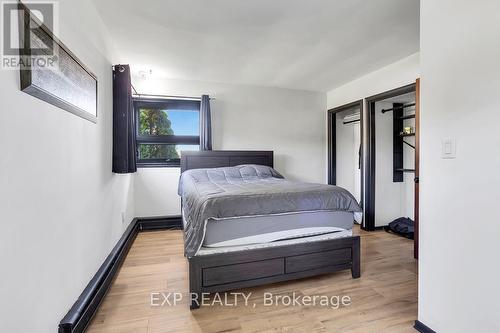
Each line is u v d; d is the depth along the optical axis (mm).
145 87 3709
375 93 3496
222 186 2594
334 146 4438
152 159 3859
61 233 1366
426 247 1500
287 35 2488
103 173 2152
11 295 966
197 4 1985
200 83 3908
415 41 2615
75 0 1621
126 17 2162
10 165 966
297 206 2045
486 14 1185
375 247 3018
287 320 1648
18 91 1016
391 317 1682
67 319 1373
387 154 3797
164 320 1643
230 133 4055
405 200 3881
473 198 1252
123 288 2041
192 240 1817
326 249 2137
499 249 1154
